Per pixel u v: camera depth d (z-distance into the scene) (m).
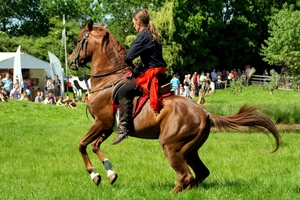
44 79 41.38
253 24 55.94
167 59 50.69
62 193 7.80
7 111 25.42
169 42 51.31
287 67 46.00
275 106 23.19
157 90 7.70
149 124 7.71
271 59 47.06
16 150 14.88
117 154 13.79
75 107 30.28
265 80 48.16
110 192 7.67
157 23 50.31
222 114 22.78
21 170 11.35
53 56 38.09
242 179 9.23
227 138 17.28
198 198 7.21
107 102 8.12
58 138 17.47
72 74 45.09
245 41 55.97
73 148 15.20
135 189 7.86
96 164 12.07
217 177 9.74
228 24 56.00
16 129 20.19
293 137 17.45
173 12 50.66
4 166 12.04
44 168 11.63
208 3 51.97
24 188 8.62
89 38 8.51
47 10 71.06
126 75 8.20
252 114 7.77
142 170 10.84
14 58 37.50
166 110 7.64
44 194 7.70
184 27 50.84
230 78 48.38
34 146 15.60
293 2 59.53
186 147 7.63
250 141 16.34
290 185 8.36
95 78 8.37
